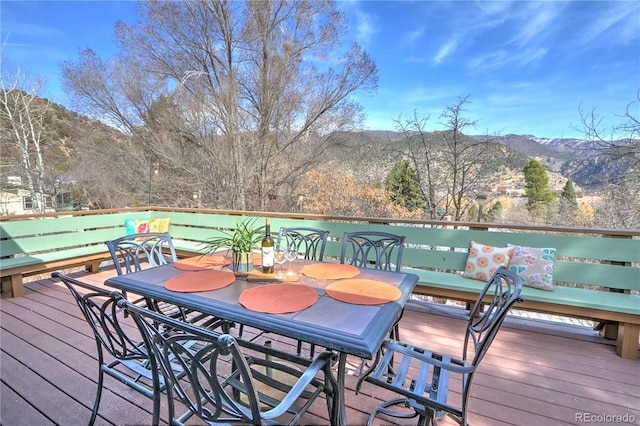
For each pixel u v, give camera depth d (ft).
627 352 6.95
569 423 5.03
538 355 7.06
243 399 4.92
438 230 9.82
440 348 7.32
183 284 5.30
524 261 8.34
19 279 10.19
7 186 28.63
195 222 14.08
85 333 7.80
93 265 12.74
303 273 5.94
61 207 29.68
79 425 4.91
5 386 5.82
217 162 24.12
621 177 15.84
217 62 22.74
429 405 3.93
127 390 5.69
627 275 7.84
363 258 7.79
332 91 22.79
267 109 23.22
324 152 24.72
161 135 24.13
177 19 21.39
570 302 7.40
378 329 3.80
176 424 3.84
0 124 28.25
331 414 4.09
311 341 3.64
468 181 21.45
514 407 5.38
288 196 25.71
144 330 3.56
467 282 8.65
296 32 22.18
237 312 4.24
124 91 23.81
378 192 24.17
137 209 14.52
